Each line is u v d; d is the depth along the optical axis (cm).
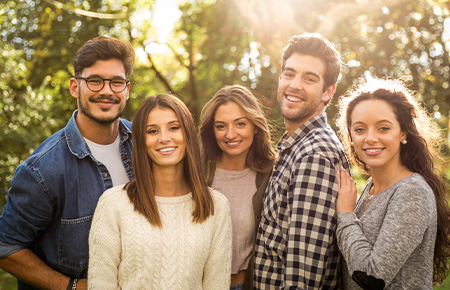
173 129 227
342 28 830
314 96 247
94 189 243
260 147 274
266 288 239
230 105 264
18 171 237
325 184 220
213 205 231
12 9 993
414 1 802
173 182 231
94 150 253
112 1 1016
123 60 249
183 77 1245
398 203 199
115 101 246
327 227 218
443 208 217
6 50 781
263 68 864
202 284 229
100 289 211
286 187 234
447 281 584
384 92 215
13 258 234
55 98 966
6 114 724
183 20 1051
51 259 241
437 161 231
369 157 215
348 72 823
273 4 793
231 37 872
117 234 217
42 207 233
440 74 833
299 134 247
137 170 224
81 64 243
